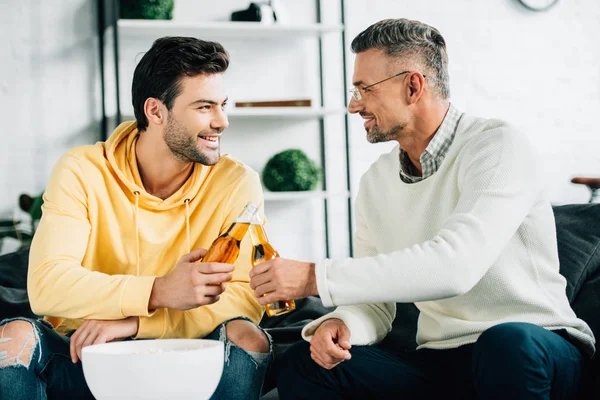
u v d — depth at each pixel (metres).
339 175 4.45
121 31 4.06
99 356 1.23
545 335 1.43
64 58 4.10
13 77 4.04
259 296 1.45
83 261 1.80
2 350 1.57
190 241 1.85
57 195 1.76
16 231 3.87
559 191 4.60
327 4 4.45
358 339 1.63
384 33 1.70
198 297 1.53
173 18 4.05
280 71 4.39
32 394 1.60
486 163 1.54
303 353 1.64
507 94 4.57
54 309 1.63
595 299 1.83
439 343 1.66
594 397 1.56
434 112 1.70
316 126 4.41
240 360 1.64
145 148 1.84
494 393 1.40
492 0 4.55
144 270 1.82
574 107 4.62
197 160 1.80
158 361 1.22
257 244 1.58
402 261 1.41
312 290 1.44
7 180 4.04
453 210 1.63
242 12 4.14
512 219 1.49
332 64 4.46
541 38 4.59
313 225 4.43
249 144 4.35
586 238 1.97
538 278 1.60
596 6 4.58
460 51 4.53
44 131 4.08
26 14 4.05
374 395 1.61
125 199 1.82
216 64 1.77
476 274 1.43
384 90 1.70
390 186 1.78
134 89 1.81
